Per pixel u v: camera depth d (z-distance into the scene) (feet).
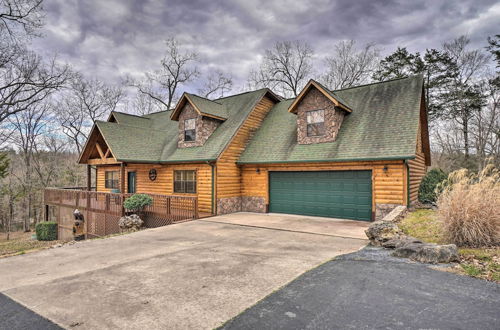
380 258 18.52
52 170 94.17
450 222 19.65
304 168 39.40
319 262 18.33
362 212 35.17
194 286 14.62
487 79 75.31
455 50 79.10
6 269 17.97
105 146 53.78
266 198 43.47
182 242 25.27
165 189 49.52
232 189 44.62
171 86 102.94
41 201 91.76
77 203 50.96
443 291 13.23
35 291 14.26
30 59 61.98
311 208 39.55
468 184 21.24
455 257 17.02
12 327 10.85
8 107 62.69
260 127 49.90
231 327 10.60
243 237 26.94
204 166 43.65
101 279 15.89
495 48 72.79
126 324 10.87
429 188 37.83
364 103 41.34
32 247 49.37
